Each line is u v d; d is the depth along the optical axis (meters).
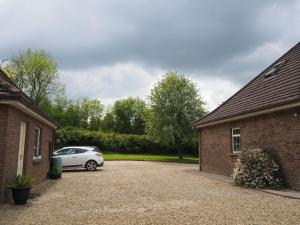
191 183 13.66
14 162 9.95
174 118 38.84
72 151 20.64
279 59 17.45
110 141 44.78
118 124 76.06
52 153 18.38
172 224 6.61
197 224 6.60
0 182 8.82
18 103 9.02
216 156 18.84
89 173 18.58
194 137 39.34
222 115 17.67
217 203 8.92
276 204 8.79
